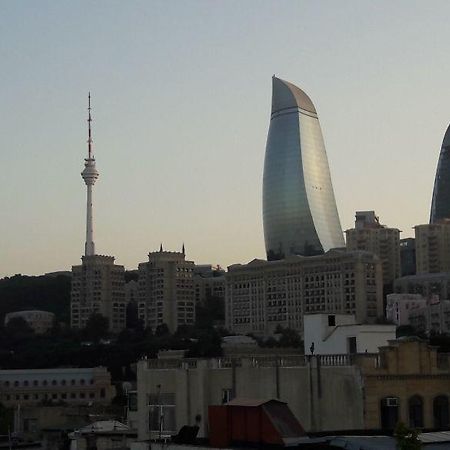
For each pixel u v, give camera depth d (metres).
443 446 59.12
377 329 84.75
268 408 63.94
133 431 103.12
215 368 78.12
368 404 70.94
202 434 76.38
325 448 59.41
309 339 90.00
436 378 74.44
